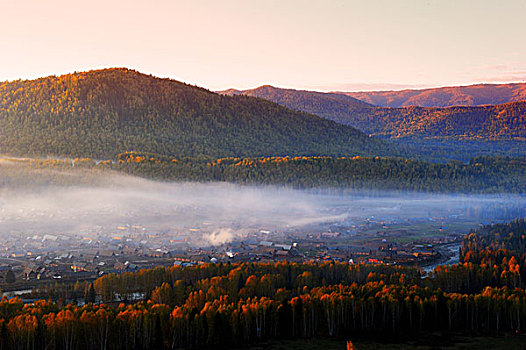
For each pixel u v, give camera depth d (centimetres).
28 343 19138
